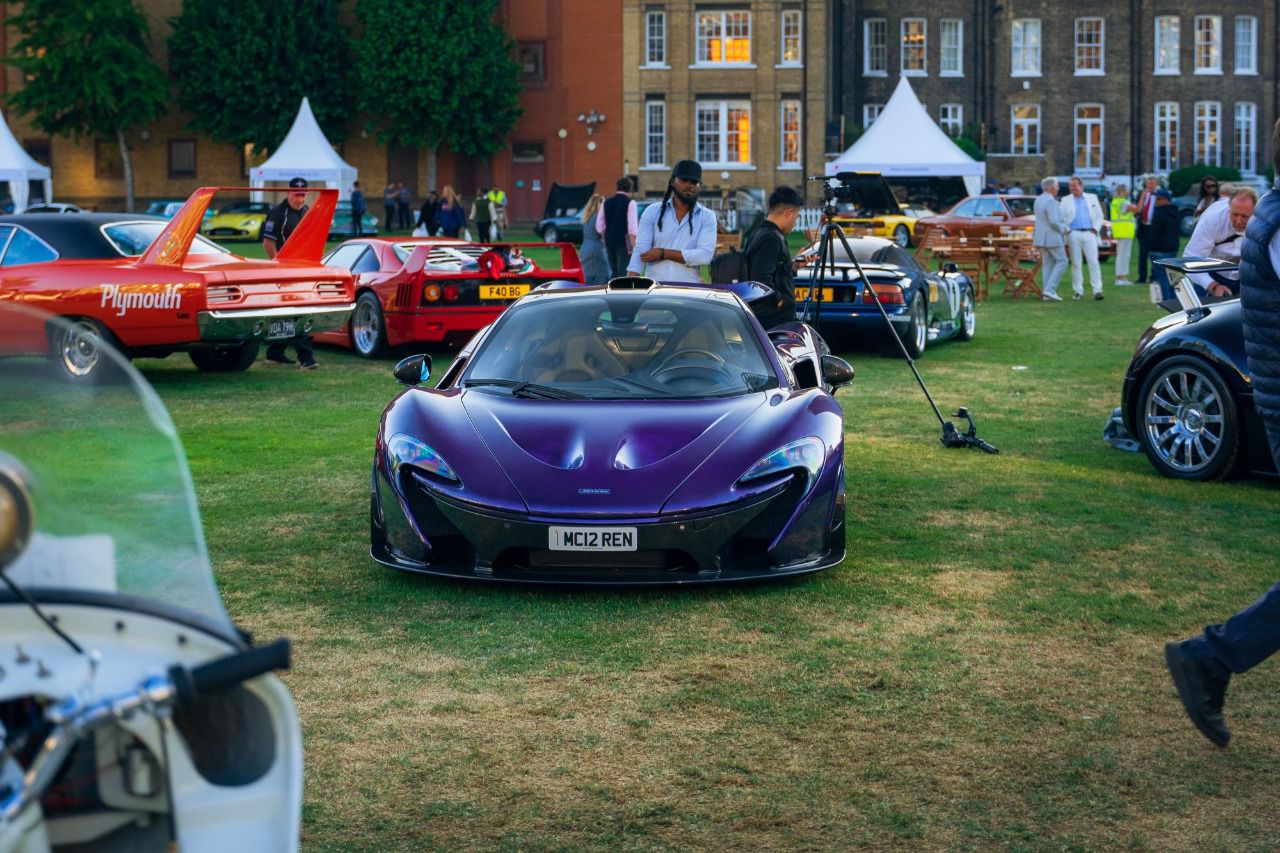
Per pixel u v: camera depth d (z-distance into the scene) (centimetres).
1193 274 805
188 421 978
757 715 414
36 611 201
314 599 539
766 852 323
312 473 791
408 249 1367
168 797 203
